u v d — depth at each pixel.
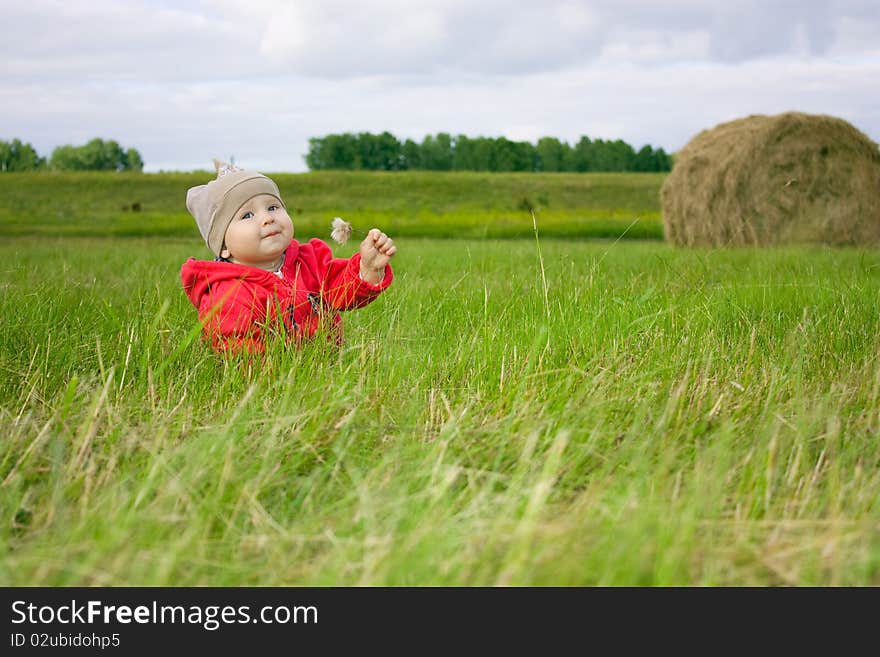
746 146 14.47
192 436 2.45
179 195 35.22
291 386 2.81
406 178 39.62
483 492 1.95
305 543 1.89
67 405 2.54
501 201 35.19
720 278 5.95
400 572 1.70
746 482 2.17
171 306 4.48
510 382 2.91
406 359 3.17
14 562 1.70
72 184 36.28
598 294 4.32
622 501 1.90
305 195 36.12
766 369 3.19
